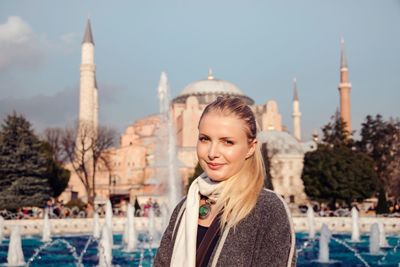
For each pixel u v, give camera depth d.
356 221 26.72
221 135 2.24
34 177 41.16
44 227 27.58
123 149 84.00
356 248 20.94
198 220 2.29
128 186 80.69
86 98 77.06
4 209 39.03
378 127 68.50
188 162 79.75
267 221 2.12
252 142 2.32
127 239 24.38
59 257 17.72
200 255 2.16
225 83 97.06
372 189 48.22
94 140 57.69
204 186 2.27
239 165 2.24
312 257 17.48
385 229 30.77
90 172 70.69
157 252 2.43
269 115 91.00
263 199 2.19
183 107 93.12
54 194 51.34
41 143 45.78
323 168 48.16
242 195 2.17
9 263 16.33
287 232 2.09
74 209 43.09
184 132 84.25
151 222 29.89
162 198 63.12
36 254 18.08
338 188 47.56
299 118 108.50
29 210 42.34
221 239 2.12
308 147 88.06
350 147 64.06
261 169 2.30
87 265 15.69
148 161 81.88
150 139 90.31
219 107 2.32
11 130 41.94
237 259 2.07
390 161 65.56
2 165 40.44
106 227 16.33
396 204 53.94
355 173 47.50
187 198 2.34
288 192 72.62
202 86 95.88
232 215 2.14
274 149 72.56
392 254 18.48
